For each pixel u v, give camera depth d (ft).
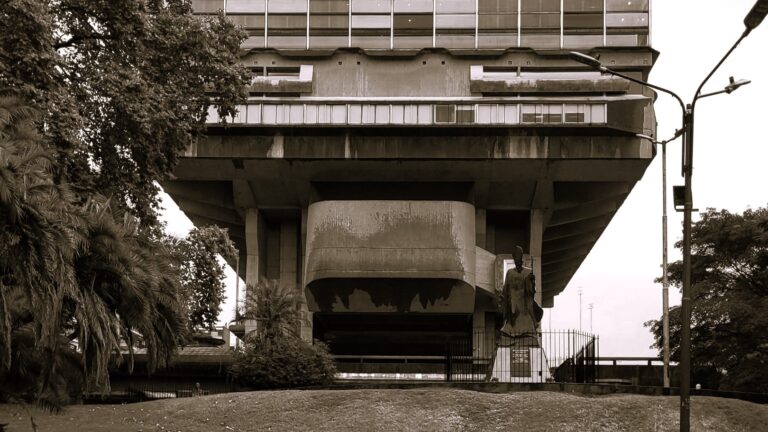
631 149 211.00
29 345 85.92
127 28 121.39
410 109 212.23
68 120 106.83
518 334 126.11
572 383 114.62
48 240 74.74
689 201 76.33
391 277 215.51
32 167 75.15
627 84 216.33
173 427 103.86
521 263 128.16
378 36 224.12
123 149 123.24
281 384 159.63
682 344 74.74
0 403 89.86
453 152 213.05
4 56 105.91
